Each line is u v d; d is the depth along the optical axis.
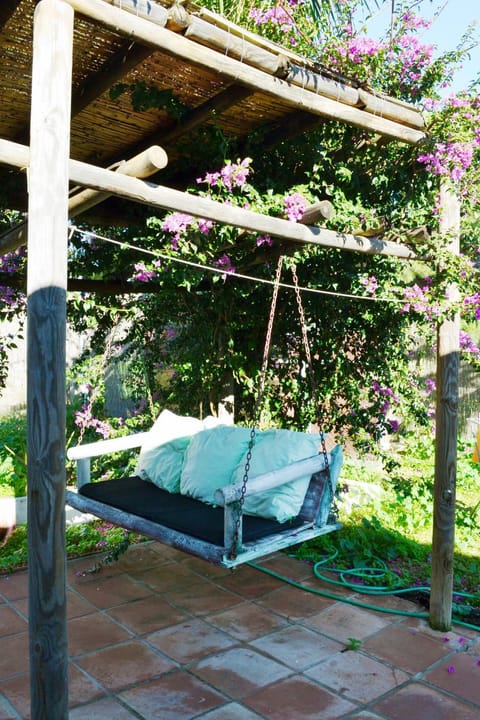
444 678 2.93
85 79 2.77
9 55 2.50
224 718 2.58
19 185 3.59
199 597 3.87
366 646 3.25
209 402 6.01
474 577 4.16
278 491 3.49
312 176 3.65
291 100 2.68
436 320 3.45
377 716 2.62
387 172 3.68
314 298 5.09
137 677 2.91
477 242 4.99
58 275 1.95
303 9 4.04
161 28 2.22
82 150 3.61
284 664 3.05
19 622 3.47
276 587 4.04
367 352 5.52
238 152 3.61
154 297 5.65
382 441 7.42
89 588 3.99
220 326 5.48
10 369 8.38
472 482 6.51
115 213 4.24
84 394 6.11
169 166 3.74
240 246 3.81
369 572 4.23
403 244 3.61
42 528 1.94
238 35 2.48
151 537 3.33
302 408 5.66
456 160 3.29
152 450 4.47
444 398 3.43
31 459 1.95
